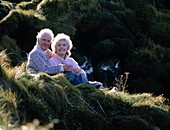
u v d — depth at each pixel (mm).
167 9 15188
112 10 13625
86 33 12539
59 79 7078
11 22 11414
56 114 6477
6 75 6457
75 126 6547
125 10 13969
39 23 12008
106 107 7066
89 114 6723
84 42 12406
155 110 7281
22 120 5832
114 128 6824
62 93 6750
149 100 7574
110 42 12148
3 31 11195
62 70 7793
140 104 7324
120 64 12102
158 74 11883
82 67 11719
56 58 8188
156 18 13828
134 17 13570
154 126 7090
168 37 13453
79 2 12922
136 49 12562
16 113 5773
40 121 6168
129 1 14617
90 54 12195
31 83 6688
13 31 11383
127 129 6832
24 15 11906
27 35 11625
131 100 7426
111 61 11977
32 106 6250
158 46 12773
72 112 6641
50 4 12859
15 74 6781
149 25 13516
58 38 8211
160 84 11758
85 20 12648
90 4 13031
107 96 7258
